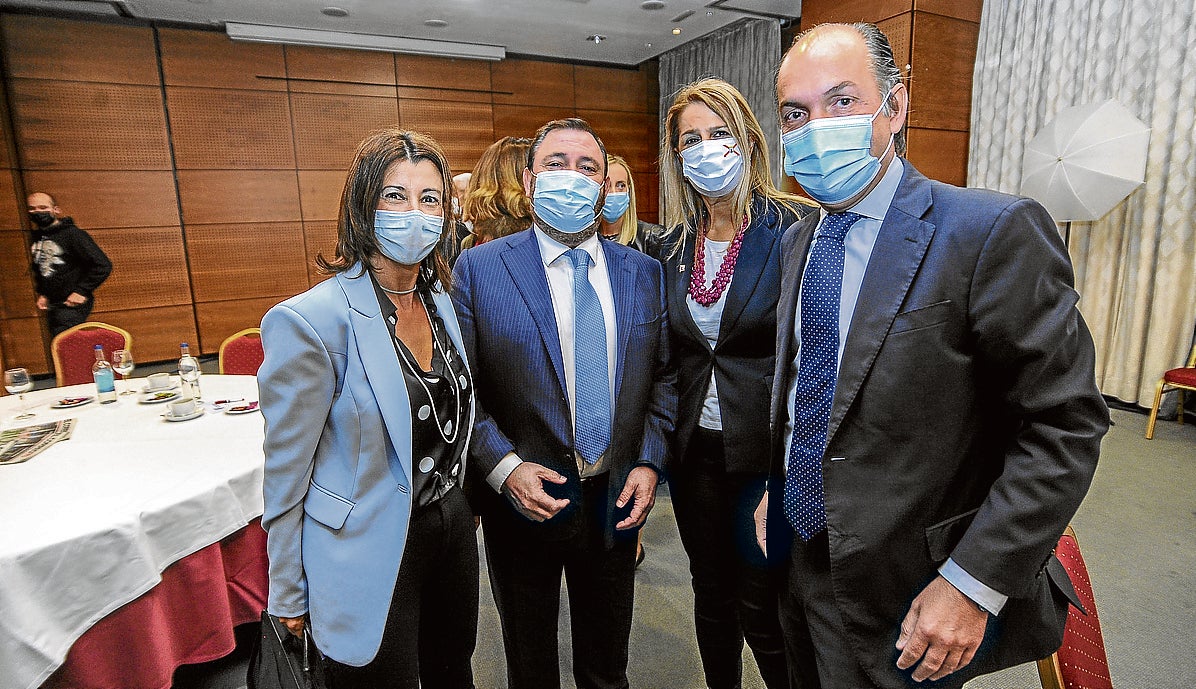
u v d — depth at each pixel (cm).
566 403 128
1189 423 383
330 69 616
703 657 154
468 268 135
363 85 632
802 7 495
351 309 106
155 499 156
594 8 553
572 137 130
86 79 531
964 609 77
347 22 571
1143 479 308
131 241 564
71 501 154
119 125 547
